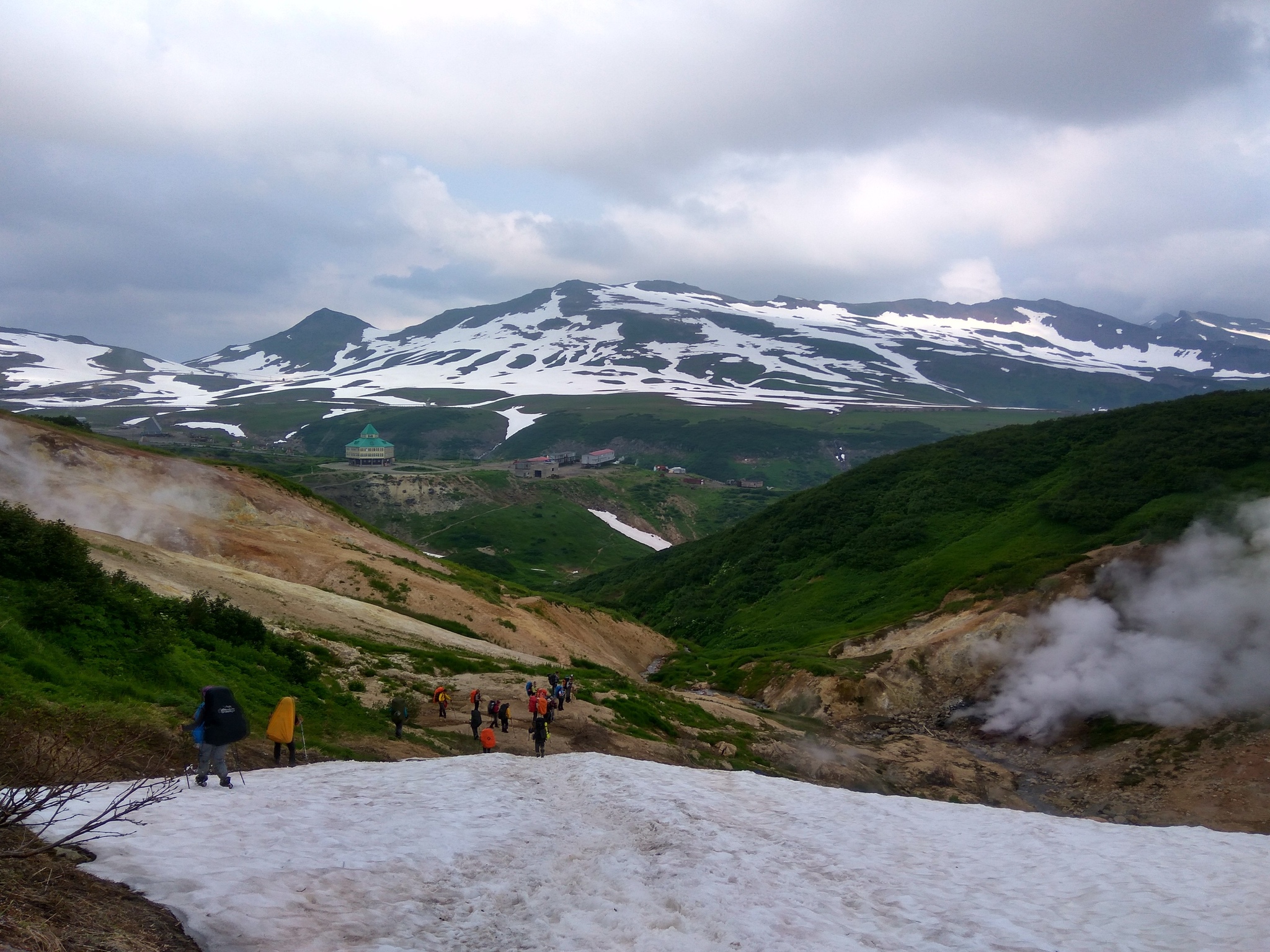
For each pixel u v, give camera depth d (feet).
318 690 89.56
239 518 185.37
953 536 247.50
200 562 138.41
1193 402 263.08
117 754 35.88
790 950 31.48
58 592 68.49
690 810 53.88
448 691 107.86
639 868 39.60
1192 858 52.03
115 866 29.35
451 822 44.93
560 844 43.86
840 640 199.21
